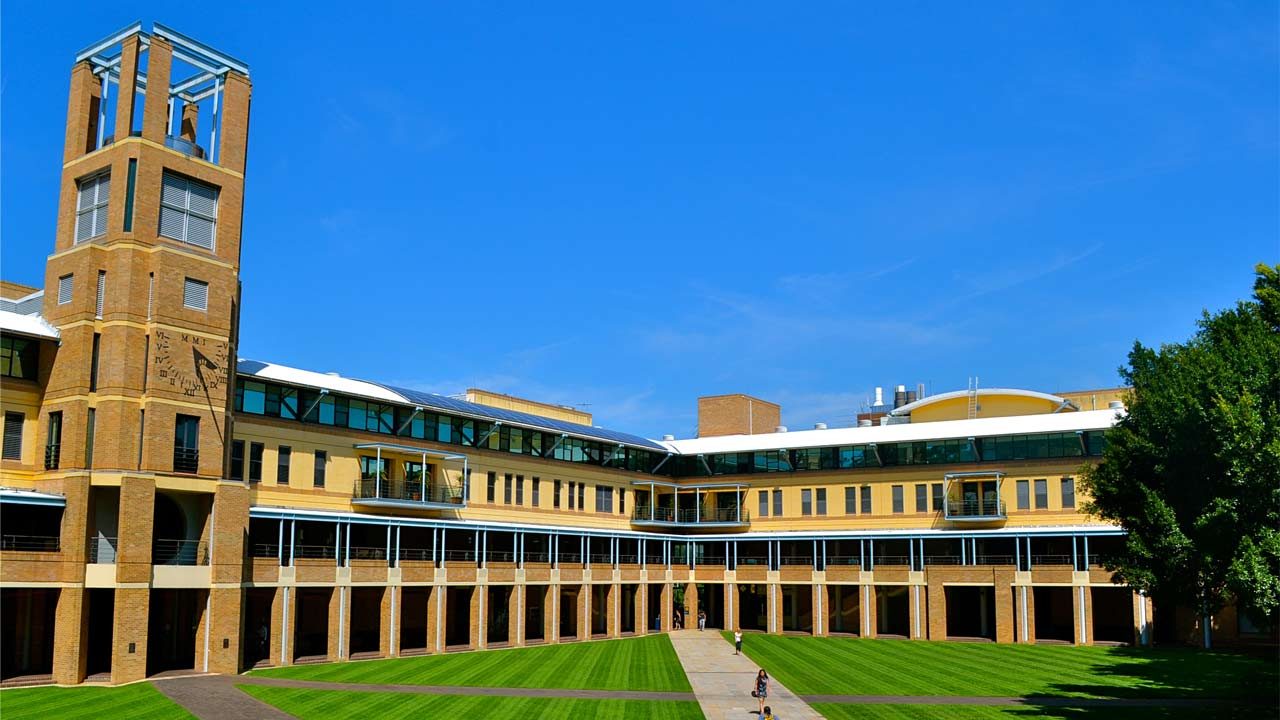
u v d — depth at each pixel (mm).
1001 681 50375
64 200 52750
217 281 52844
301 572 55594
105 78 54688
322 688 46375
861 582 76312
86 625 47188
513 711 41000
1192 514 40438
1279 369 37219
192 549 51156
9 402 49656
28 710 39969
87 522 47344
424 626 71062
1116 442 48000
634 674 52750
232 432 54156
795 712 41375
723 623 87375
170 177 52281
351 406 67000
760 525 89688
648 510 90375
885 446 85312
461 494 72938
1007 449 80500
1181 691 46688
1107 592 77062
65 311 50469
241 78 55938
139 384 49469
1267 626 36594
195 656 50406
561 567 71625
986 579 71938
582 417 98750
